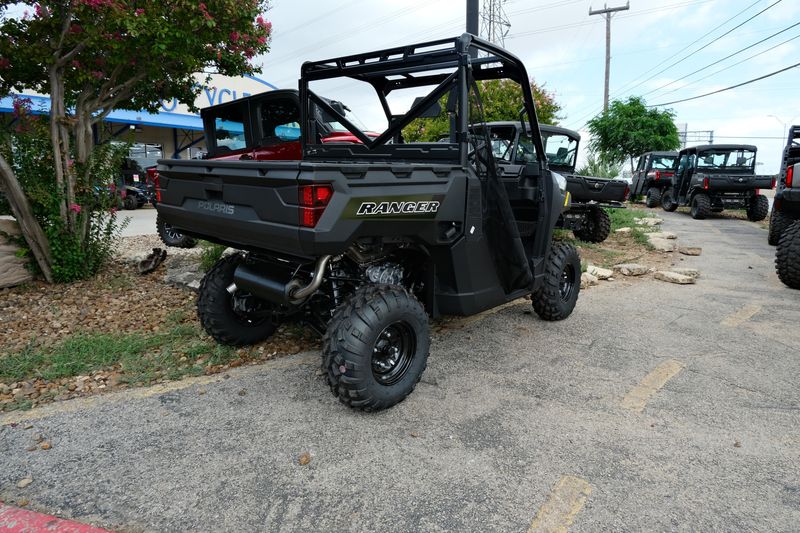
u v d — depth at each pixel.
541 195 4.18
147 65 6.13
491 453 2.69
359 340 2.82
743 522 2.17
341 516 2.22
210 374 3.69
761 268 7.54
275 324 3.93
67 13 5.50
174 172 3.40
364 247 3.10
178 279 6.16
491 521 2.18
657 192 18.22
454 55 3.27
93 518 2.21
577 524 2.16
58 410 3.16
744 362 3.92
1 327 4.70
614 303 5.60
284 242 2.70
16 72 6.06
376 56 3.52
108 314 5.07
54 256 6.09
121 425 2.97
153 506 2.29
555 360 3.97
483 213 3.47
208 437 2.85
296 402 3.25
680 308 5.39
